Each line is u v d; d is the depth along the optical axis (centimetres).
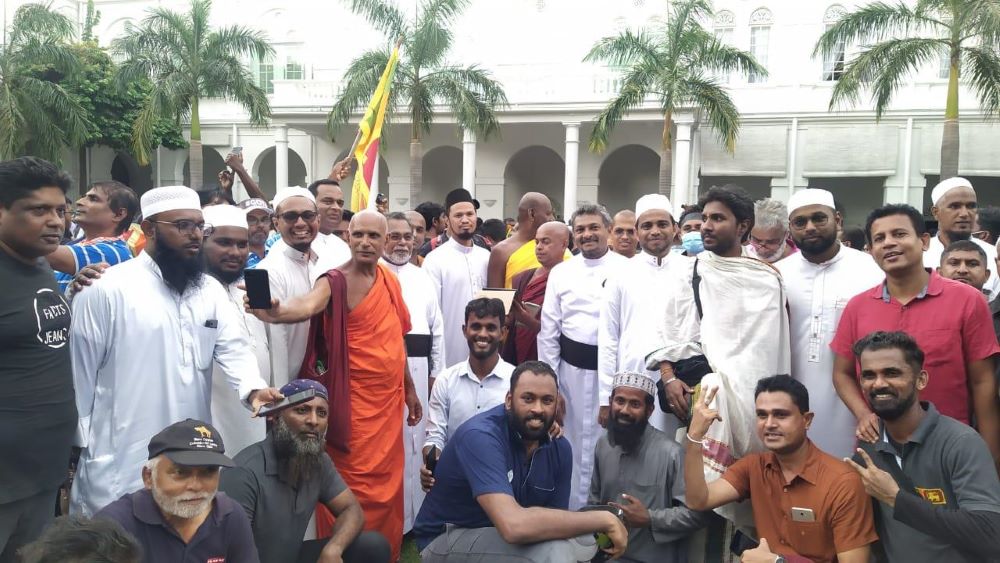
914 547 314
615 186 2664
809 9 2252
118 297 335
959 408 338
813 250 379
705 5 1759
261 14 2828
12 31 1952
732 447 364
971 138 2095
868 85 1630
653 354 392
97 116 2302
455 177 2738
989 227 620
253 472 342
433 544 351
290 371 418
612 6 2498
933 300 343
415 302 500
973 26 1456
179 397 347
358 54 2723
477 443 339
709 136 2311
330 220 545
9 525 304
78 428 336
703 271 380
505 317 451
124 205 468
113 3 2983
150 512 280
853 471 331
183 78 2016
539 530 318
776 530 341
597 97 2147
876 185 2380
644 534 377
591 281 504
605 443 408
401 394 427
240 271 407
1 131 1859
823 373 377
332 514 392
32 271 309
